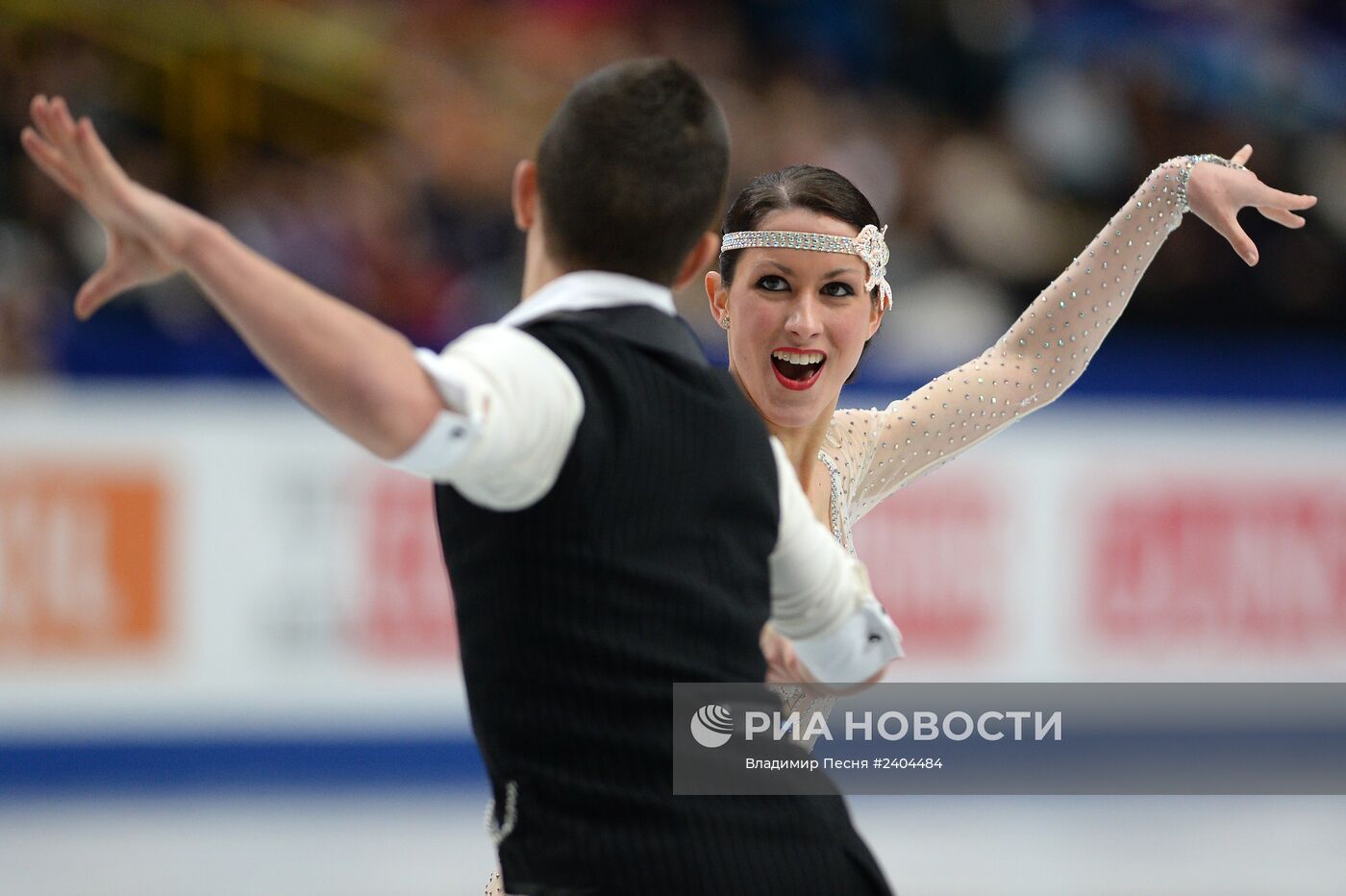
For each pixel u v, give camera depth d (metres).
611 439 5.88
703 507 6.10
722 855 5.95
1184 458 24.00
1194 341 28.11
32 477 20.80
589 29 29.97
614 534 5.89
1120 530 23.75
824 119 29.17
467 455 5.48
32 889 17.73
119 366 21.36
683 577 6.01
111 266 5.29
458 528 6.09
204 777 21.41
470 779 22.38
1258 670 24.31
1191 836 21.14
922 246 28.19
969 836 20.75
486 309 26.53
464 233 27.27
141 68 27.11
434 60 29.17
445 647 22.22
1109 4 31.78
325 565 21.75
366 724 21.94
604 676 5.88
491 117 28.48
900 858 19.69
